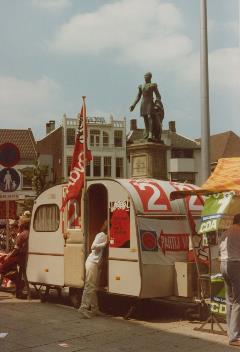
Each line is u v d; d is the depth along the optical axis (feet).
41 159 160.56
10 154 41.22
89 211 35.78
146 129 72.59
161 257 31.68
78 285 34.40
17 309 34.40
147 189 32.89
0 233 67.41
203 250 32.14
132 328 28.58
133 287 31.04
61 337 26.20
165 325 29.53
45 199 38.27
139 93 72.49
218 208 27.37
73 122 206.08
